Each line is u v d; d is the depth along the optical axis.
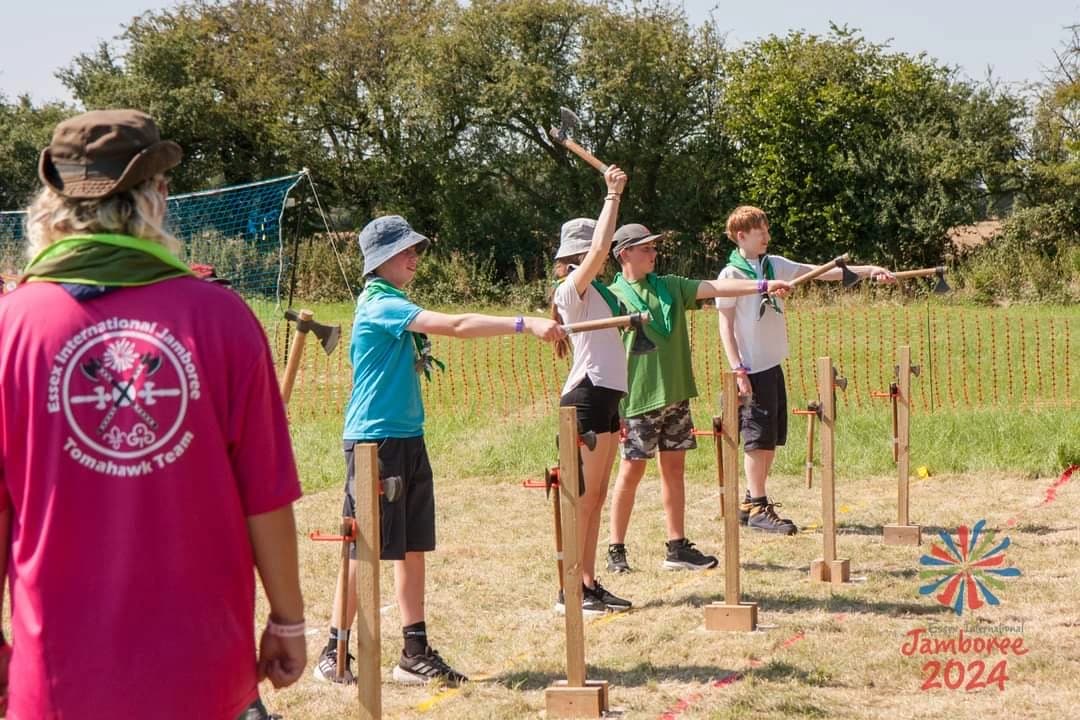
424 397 13.45
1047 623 5.38
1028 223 32.72
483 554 7.14
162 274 2.15
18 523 2.11
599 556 7.02
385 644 5.43
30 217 2.20
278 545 2.25
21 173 40.72
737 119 35.16
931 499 8.23
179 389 2.10
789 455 9.44
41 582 2.08
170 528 2.10
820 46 34.66
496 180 37.56
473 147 36.72
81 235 2.12
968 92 34.69
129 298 2.12
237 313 2.20
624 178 5.32
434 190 37.62
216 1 40.62
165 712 2.09
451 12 36.34
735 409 5.39
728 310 7.19
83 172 2.15
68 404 2.08
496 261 36.62
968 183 33.38
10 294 2.14
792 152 34.53
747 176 35.56
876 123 34.59
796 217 34.41
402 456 4.66
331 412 12.70
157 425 2.09
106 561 2.08
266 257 21.12
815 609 5.77
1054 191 33.00
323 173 38.53
